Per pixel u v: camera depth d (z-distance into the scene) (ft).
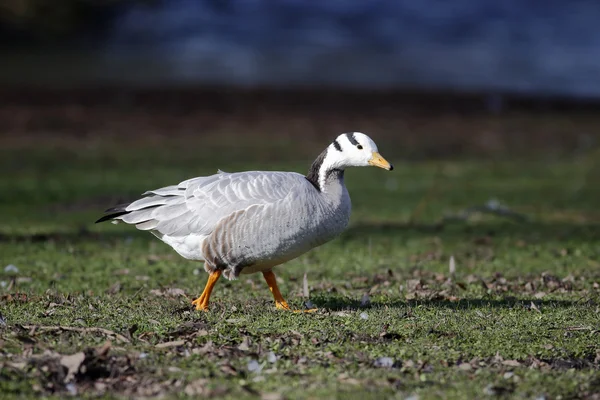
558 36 175.32
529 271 41.86
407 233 54.19
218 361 24.53
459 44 170.09
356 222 58.03
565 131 101.86
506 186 72.95
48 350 24.70
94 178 72.08
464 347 26.40
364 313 29.96
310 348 25.89
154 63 151.74
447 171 79.87
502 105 117.39
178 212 30.99
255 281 39.29
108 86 125.90
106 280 39.22
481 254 47.29
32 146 86.79
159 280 39.27
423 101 119.03
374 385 22.81
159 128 98.43
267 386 22.71
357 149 31.22
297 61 154.51
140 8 191.31
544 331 28.53
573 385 23.09
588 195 69.10
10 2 175.11
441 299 34.53
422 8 197.57
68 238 50.85
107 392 22.24
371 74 142.10
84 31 179.52
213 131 97.14
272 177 30.55
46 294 34.42
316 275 41.01
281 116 107.14
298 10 196.85
